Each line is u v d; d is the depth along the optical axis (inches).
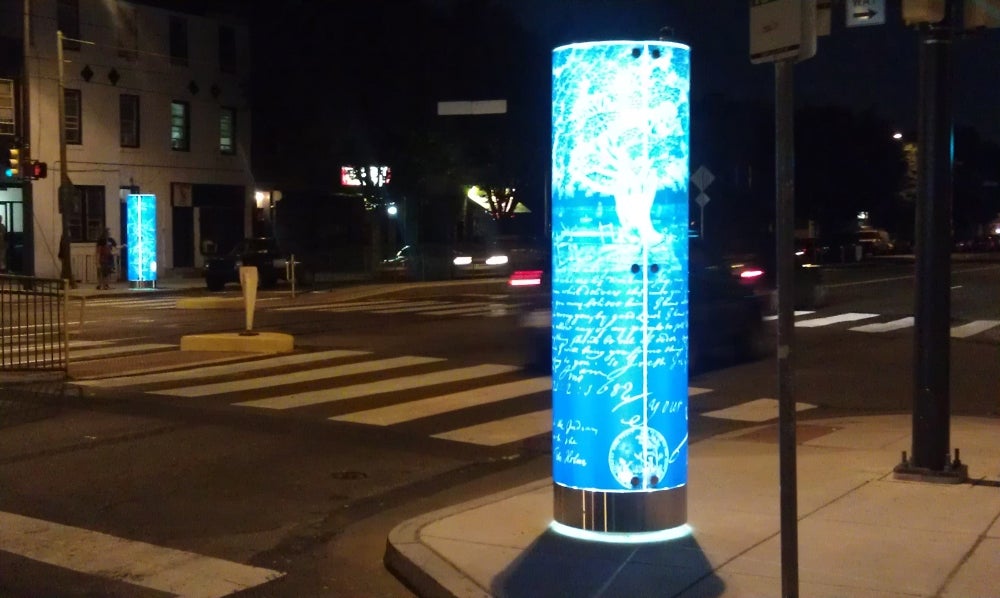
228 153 1873.8
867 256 2694.4
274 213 1953.7
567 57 271.1
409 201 1745.8
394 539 281.6
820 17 263.4
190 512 328.8
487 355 673.0
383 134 1679.4
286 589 262.1
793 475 193.5
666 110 268.8
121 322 928.9
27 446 414.3
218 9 1845.5
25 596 253.1
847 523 288.8
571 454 280.8
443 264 1665.8
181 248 1807.3
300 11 1737.2
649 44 266.7
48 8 1574.8
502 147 1701.5
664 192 270.7
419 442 427.8
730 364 649.0
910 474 336.2
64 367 605.0
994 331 845.8
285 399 515.5
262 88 1850.4
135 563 279.9
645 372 274.2
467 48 1667.1
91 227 1656.0
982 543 269.9
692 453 386.9
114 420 464.8
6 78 1544.0
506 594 238.1
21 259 1590.8
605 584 243.8
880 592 234.8
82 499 341.1
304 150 1838.1
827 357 683.4
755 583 243.0
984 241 3415.4
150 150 1737.2
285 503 340.8
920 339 336.2
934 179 329.7
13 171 1349.7
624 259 270.8
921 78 330.3
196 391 538.6
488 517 301.4
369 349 705.0
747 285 684.7
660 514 278.4
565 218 275.4
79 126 1631.4
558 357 282.8
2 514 323.6
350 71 1686.8
